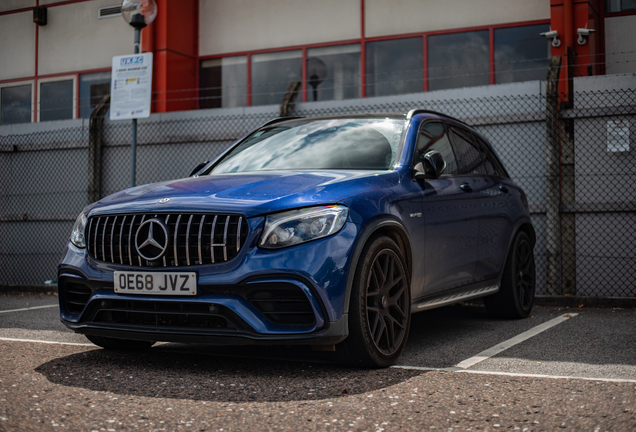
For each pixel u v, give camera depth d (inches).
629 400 103.6
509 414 96.3
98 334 132.5
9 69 484.4
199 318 123.1
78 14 463.5
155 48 418.3
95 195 321.7
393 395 107.8
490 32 377.4
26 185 339.3
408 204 144.9
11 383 114.3
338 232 122.0
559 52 351.6
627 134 251.3
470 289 179.5
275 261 117.3
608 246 253.6
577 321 208.5
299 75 419.2
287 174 140.3
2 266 341.4
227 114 305.4
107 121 325.1
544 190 263.6
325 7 413.7
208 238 121.9
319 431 88.5
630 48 369.1
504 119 267.6
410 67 394.6
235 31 433.7
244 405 101.4
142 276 125.0
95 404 101.0
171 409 98.7
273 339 117.0
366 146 159.8
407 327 139.1
